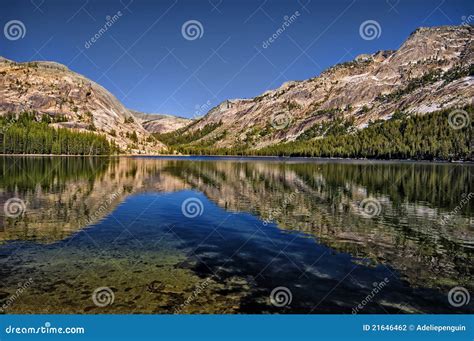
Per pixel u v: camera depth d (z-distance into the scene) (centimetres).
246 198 4688
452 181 7119
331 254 2272
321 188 5881
